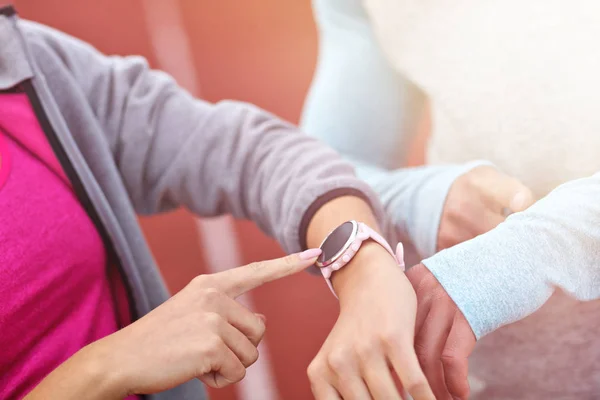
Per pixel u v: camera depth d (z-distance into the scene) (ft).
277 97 9.92
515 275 2.60
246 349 2.68
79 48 3.37
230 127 3.35
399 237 3.16
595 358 2.74
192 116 3.40
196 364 2.60
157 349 2.61
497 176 2.92
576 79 2.73
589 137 2.72
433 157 3.43
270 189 3.20
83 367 2.60
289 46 10.84
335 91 3.70
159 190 3.41
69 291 2.96
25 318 2.84
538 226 2.62
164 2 12.26
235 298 2.75
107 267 3.16
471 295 2.60
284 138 3.31
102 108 3.32
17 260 2.84
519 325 2.81
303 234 3.05
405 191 3.19
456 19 3.00
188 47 11.33
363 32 3.61
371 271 2.73
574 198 2.61
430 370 2.60
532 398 2.87
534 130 2.81
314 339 5.71
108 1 12.21
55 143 3.05
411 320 2.60
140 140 3.34
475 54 2.95
